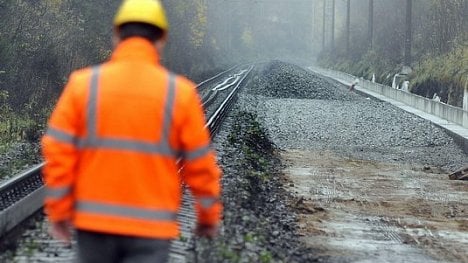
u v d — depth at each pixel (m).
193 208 27.81
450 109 82.62
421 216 34.75
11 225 23.86
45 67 66.38
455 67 96.19
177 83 10.83
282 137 68.06
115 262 10.77
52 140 10.52
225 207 26.73
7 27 62.28
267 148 58.19
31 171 31.98
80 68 77.25
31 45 64.81
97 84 10.66
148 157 10.49
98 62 86.75
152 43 11.06
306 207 35.12
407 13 124.38
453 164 54.41
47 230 24.00
